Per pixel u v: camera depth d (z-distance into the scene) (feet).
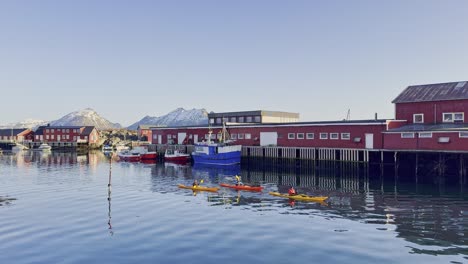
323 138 185.26
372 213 90.27
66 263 60.13
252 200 109.40
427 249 63.93
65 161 273.13
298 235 72.69
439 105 162.61
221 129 240.73
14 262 60.85
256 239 70.49
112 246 67.67
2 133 492.54
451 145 144.15
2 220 87.15
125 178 165.27
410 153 160.35
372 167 168.04
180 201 108.58
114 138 561.43
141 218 87.71
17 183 150.92
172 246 67.15
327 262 58.70
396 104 175.63
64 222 84.79
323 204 102.12
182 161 252.42
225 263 58.95
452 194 114.11
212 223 82.28
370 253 62.28
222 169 203.82
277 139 206.28
